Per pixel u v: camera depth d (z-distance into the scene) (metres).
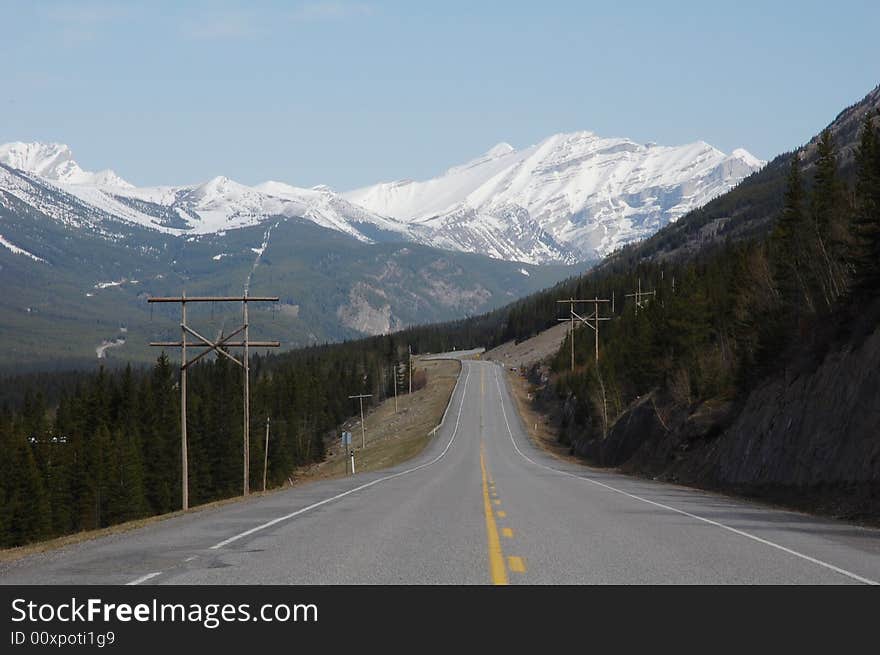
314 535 15.60
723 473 40.75
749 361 47.00
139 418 91.06
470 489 29.91
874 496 23.55
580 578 10.91
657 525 17.39
